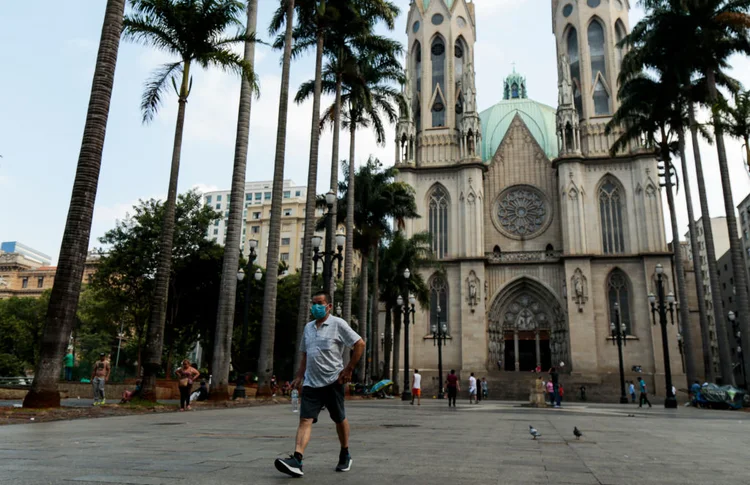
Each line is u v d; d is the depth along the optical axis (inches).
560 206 2642.7
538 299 2583.7
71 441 361.4
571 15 2847.0
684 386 2255.2
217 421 592.7
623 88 1854.1
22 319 2780.5
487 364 2460.6
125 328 2393.0
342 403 262.8
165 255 952.9
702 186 1605.6
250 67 1013.8
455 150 2778.1
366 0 1508.4
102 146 717.3
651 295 1724.9
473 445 394.3
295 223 4768.7
